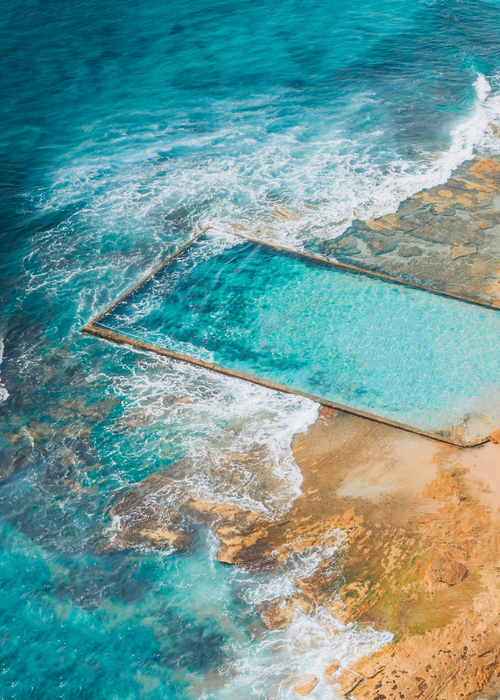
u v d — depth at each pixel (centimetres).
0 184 2592
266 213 2412
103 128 2953
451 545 1376
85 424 1705
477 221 2330
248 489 1528
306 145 2805
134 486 1552
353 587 1325
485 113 2978
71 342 1939
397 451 1590
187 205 2472
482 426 1628
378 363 1803
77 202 2509
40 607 1328
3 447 1652
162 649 1259
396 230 2302
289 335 1903
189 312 1998
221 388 1783
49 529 1470
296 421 1684
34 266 2212
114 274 2175
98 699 1193
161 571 1383
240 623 1289
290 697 1172
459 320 1922
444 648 1209
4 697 1195
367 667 1198
